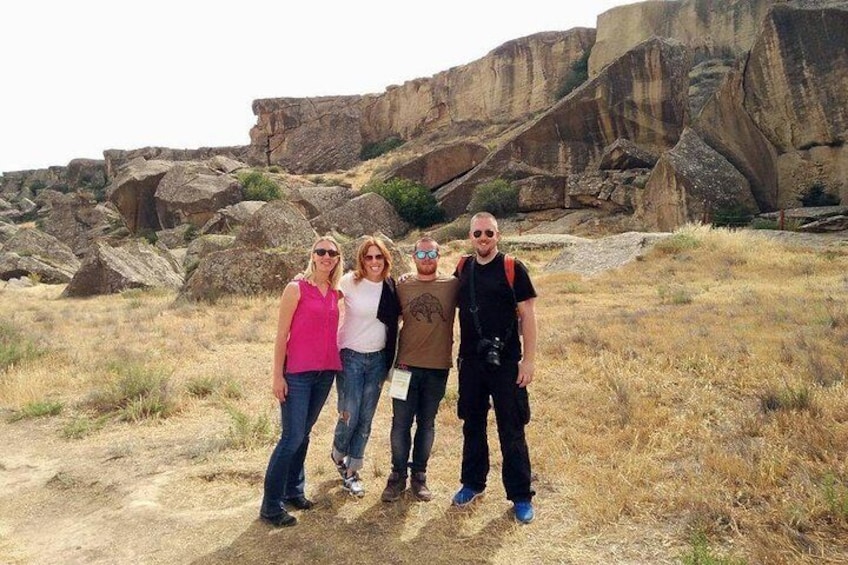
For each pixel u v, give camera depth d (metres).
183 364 9.52
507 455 4.21
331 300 4.36
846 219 24.55
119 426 6.70
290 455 4.14
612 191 36.47
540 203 39.94
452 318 4.46
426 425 4.54
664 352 8.04
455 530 4.05
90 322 14.87
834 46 28.50
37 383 8.29
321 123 76.38
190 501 4.65
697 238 20.97
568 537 3.88
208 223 49.06
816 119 29.16
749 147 31.91
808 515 3.80
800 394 5.68
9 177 105.12
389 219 44.53
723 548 3.59
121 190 59.75
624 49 54.88
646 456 4.93
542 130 42.62
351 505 4.47
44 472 5.52
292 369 4.19
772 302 11.48
